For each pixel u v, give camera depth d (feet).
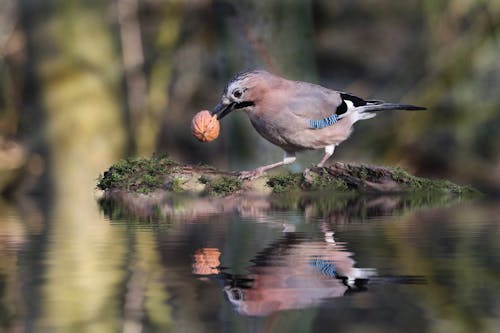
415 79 73.67
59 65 62.18
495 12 67.56
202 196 41.14
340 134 43.06
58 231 34.58
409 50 76.84
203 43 71.97
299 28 54.29
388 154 69.67
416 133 69.46
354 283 24.23
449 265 26.50
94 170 62.49
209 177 41.06
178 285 24.02
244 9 53.67
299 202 41.50
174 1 68.18
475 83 69.36
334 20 77.56
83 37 62.49
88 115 62.39
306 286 23.86
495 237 31.76
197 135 41.37
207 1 69.97
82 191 62.03
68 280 24.76
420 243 30.42
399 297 22.82
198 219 37.11
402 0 77.15
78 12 62.34
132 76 66.49
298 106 41.52
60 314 21.42
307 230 33.47
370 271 25.79
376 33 77.56
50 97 62.34
